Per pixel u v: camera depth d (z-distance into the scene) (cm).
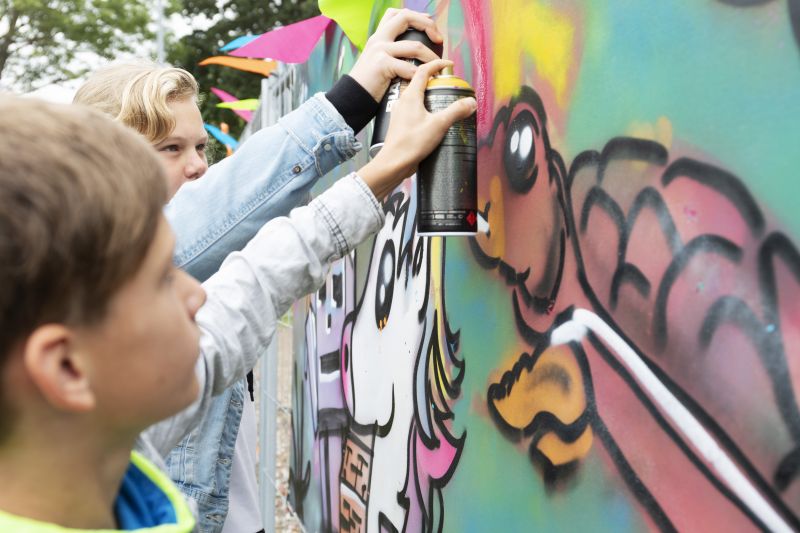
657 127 123
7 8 2377
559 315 150
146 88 208
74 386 78
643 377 126
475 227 159
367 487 276
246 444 246
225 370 138
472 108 157
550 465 152
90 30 2442
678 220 118
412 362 229
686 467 116
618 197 132
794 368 98
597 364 138
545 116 156
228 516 235
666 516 120
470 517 188
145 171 81
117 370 82
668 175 120
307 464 383
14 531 77
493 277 177
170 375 87
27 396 79
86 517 87
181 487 206
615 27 133
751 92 105
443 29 212
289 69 444
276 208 172
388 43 171
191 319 95
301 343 405
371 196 154
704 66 113
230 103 571
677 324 118
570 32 147
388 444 252
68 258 74
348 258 308
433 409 212
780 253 100
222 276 145
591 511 139
